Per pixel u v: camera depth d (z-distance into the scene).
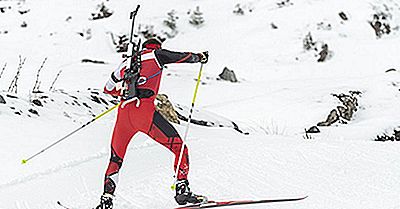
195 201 13.11
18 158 17.16
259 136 23.98
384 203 14.19
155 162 17.92
